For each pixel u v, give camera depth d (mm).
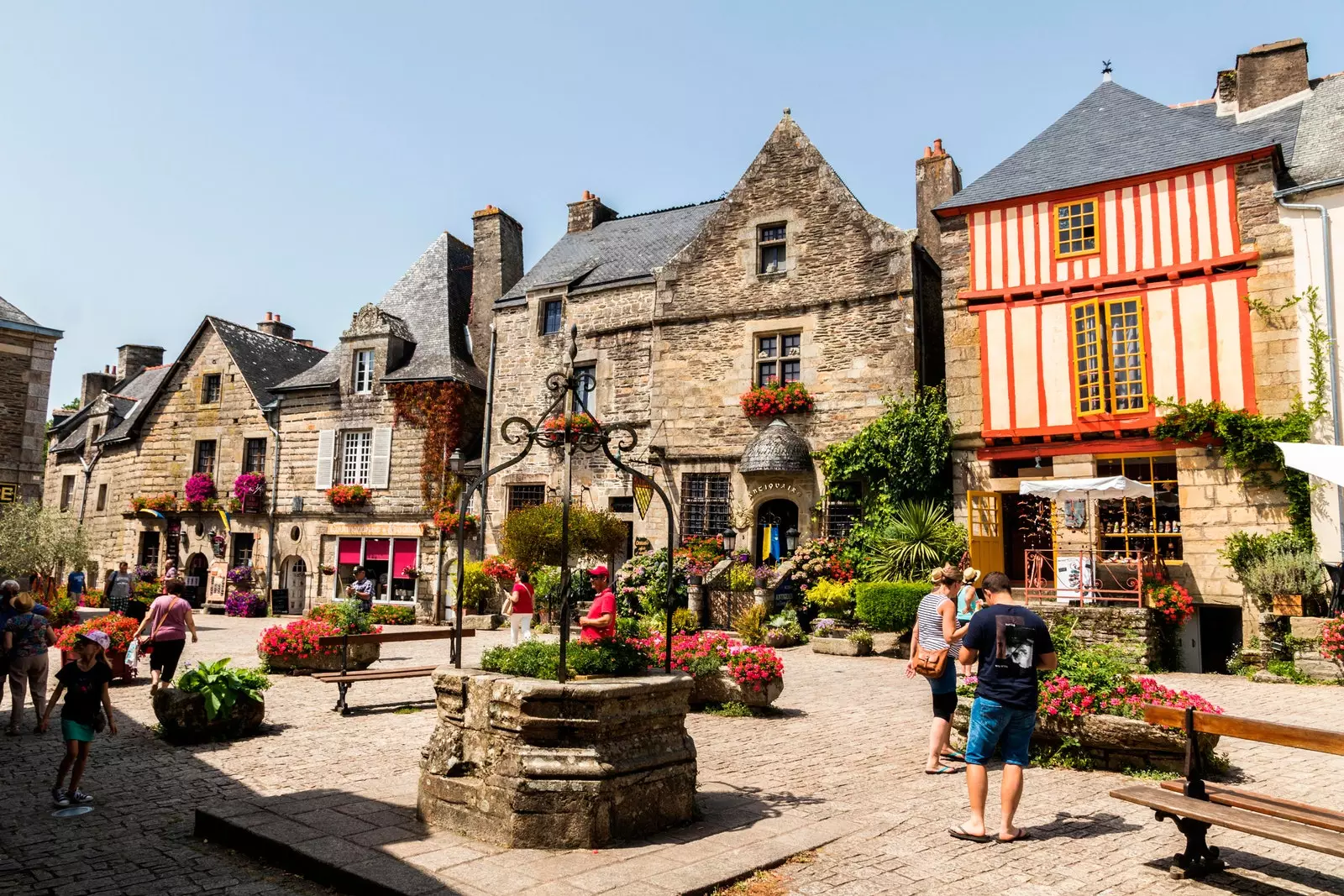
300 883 4492
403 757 7180
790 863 4590
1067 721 6520
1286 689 10273
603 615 5551
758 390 17781
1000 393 15180
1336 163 13430
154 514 26172
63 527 18984
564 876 4254
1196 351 13664
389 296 25875
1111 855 4711
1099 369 14328
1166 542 14445
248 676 8164
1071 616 12617
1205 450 13422
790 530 17453
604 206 24453
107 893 4371
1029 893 4191
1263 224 13367
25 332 18703
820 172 18016
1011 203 15461
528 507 18672
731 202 18875
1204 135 14391
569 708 4777
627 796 4852
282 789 6301
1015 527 15984
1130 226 14422
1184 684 10820
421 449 22469
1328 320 12734
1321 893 4191
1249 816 4094
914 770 6602
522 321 21641
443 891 4062
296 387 24406
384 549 22719
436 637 9820
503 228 24344
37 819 5609
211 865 4781
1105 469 15039
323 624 11688
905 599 13578
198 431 26203
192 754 7297
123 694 10109
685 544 17391
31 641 8320
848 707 9328
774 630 14781
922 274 17578
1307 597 11820
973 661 5164
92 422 30359
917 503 15664
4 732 8180
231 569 24719
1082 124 16094
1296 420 12641
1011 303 15273
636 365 19656
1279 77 15500
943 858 4660
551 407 5648
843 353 17203
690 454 18344
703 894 4152
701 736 7871
